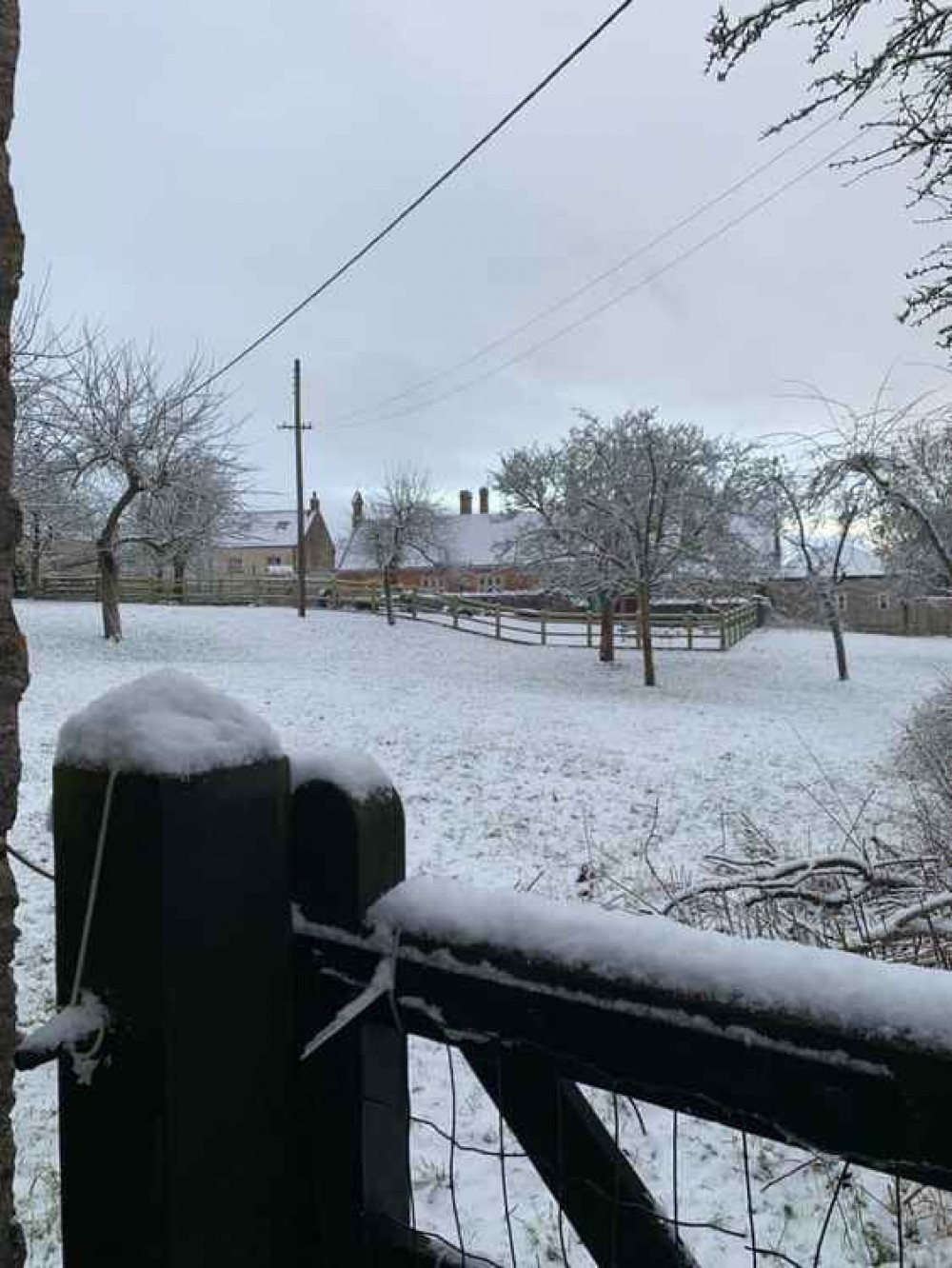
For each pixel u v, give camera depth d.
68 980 1.30
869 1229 3.08
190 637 28.36
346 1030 1.31
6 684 1.08
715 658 30.67
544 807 10.90
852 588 43.28
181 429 25.69
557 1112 1.16
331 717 16.61
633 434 25.34
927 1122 0.91
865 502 13.30
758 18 5.32
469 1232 3.24
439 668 25.95
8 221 1.11
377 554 42.91
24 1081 4.18
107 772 1.23
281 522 82.44
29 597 38.38
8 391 1.10
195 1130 1.21
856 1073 0.95
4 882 1.08
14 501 1.11
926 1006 0.92
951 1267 2.89
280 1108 1.32
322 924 1.32
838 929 4.54
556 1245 3.12
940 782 8.11
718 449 25.20
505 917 1.20
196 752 1.22
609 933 1.12
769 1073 1.00
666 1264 1.15
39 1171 3.49
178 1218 1.20
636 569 24.78
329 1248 1.33
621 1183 1.16
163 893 1.19
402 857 1.37
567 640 34.34
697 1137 3.79
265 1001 1.29
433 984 1.24
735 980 1.02
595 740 15.77
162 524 27.91
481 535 71.62
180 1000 1.20
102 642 25.59
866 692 24.50
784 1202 3.33
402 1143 1.37
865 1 5.20
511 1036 1.18
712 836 9.71
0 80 1.11
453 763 13.16
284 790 1.32
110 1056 1.24
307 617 35.34
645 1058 1.08
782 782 12.75
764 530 26.95
